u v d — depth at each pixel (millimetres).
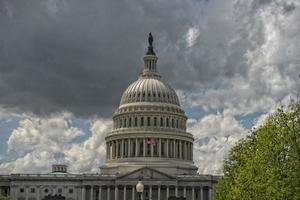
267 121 84250
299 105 77938
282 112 78875
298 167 73250
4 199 160750
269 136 79875
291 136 75500
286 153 77125
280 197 73250
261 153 80688
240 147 117938
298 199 71562
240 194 87688
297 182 72500
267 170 77875
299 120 76750
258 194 81125
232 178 113688
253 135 102812
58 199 197500
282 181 74062
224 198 120188
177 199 196625
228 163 121312
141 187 100250
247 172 86625
